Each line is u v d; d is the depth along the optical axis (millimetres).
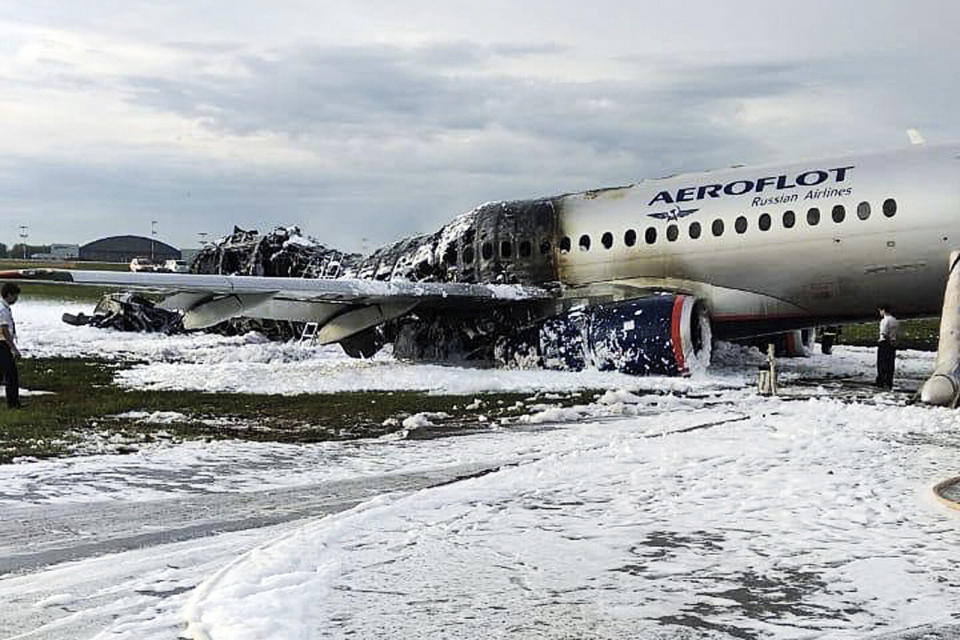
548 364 23531
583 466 11359
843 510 9070
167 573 7453
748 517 8859
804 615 6289
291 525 9117
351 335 25234
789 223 21766
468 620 6242
